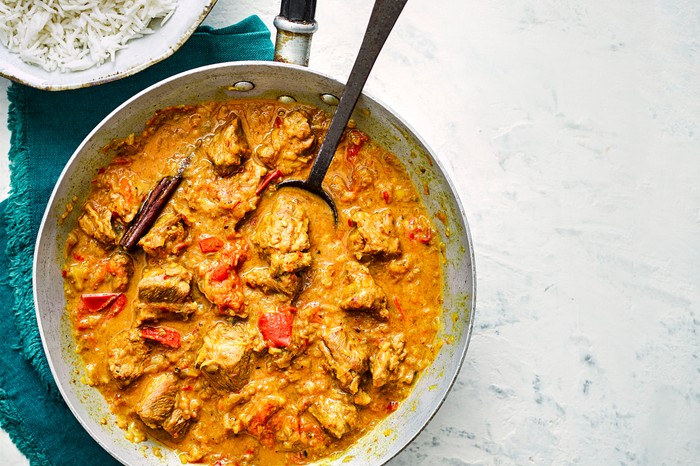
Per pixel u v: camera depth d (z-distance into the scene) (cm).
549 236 73
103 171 67
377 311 66
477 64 73
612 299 73
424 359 68
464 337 66
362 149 67
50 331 66
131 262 67
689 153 74
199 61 71
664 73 73
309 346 66
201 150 67
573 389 72
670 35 73
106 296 67
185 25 68
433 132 73
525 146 73
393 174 68
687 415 73
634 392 73
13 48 69
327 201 67
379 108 65
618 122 73
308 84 65
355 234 66
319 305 66
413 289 68
